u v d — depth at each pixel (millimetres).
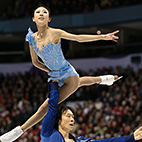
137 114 14664
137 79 17750
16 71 24375
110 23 20781
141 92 16391
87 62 22578
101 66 22109
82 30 22891
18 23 23078
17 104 19375
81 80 5137
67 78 4762
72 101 18406
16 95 20469
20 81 21875
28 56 25391
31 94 20125
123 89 17047
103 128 14500
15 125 17469
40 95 19328
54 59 4672
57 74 4758
